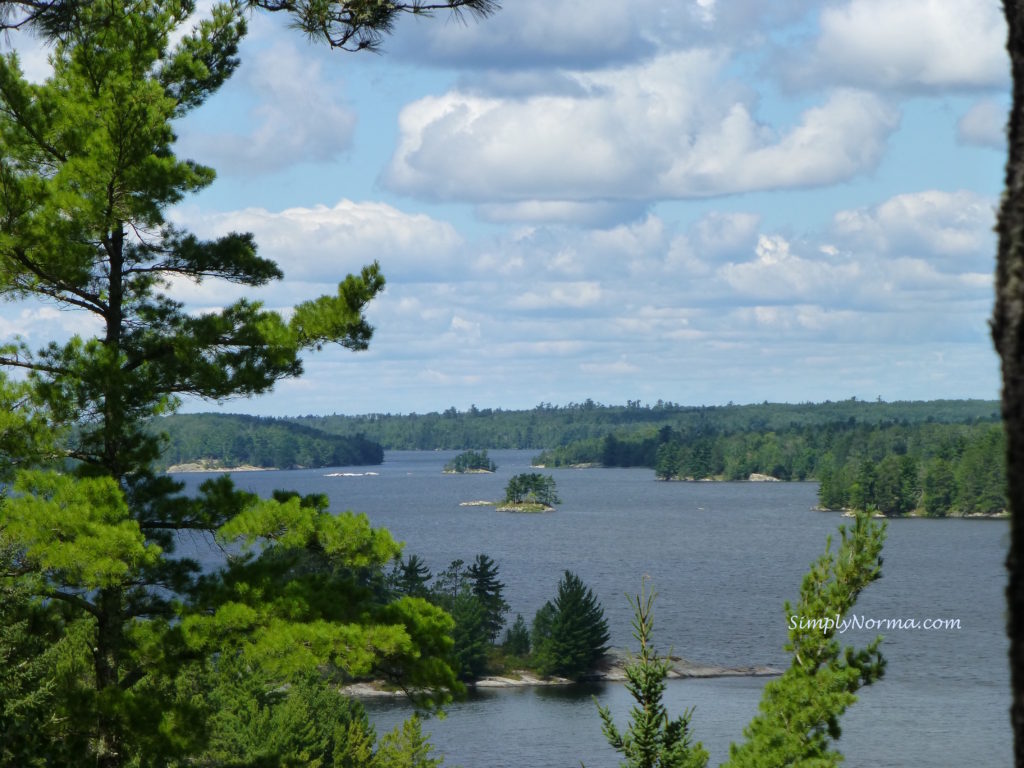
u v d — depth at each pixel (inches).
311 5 670.5
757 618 6924.2
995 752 3710.6
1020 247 242.8
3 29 560.4
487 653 5812.0
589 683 5541.3
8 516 918.4
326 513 1050.7
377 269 1143.6
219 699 2100.1
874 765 3565.5
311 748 2249.0
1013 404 241.4
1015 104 248.1
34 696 959.0
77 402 1013.8
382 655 994.1
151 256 1154.0
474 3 652.1
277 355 1098.7
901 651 5629.9
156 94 1047.6
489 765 3983.8
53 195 1012.5
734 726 4141.2
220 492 1083.9
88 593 1065.5
